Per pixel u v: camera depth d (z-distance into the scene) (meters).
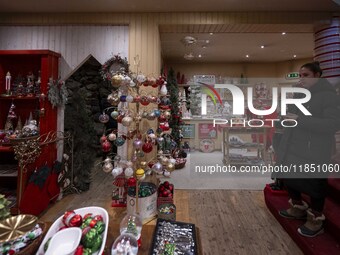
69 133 3.18
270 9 2.95
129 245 0.96
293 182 2.13
